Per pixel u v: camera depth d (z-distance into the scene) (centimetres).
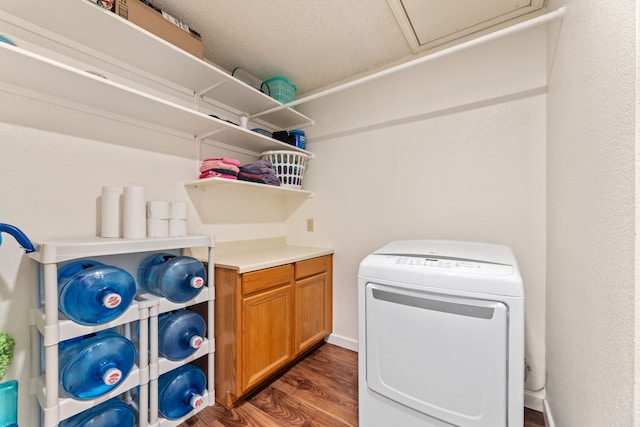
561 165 104
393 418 105
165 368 122
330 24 154
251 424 130
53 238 118
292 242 241
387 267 106
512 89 150
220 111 190
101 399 101
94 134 131
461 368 91
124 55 135
